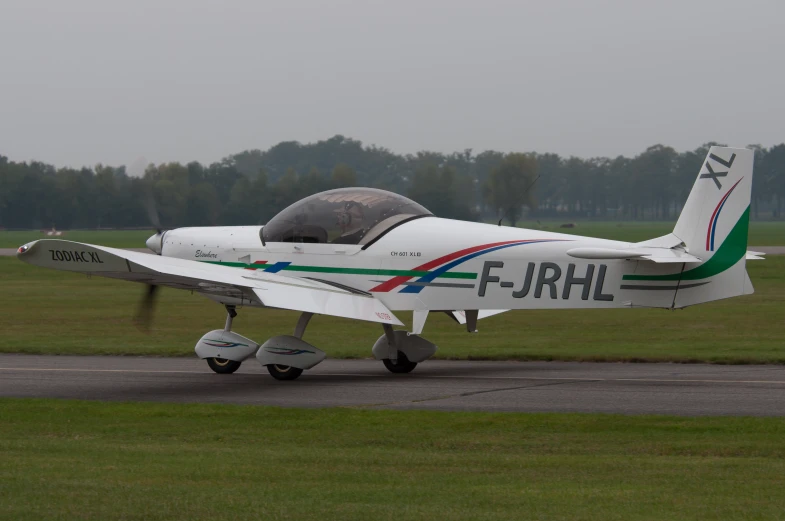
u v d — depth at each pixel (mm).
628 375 45500
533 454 28297
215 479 25000
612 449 28906
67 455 28156
